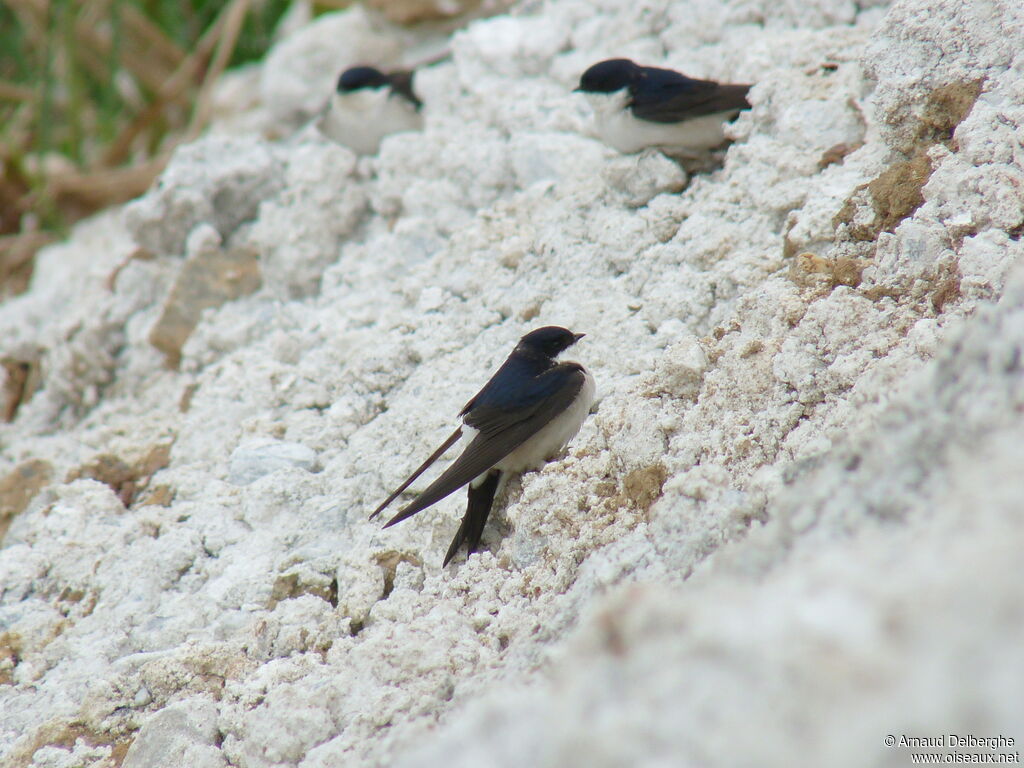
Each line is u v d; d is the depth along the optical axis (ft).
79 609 32.63
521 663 23.17
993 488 12.75
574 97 47.24
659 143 38.75
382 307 40.91
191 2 72.43
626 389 31.45
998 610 10.37
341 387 37.83
